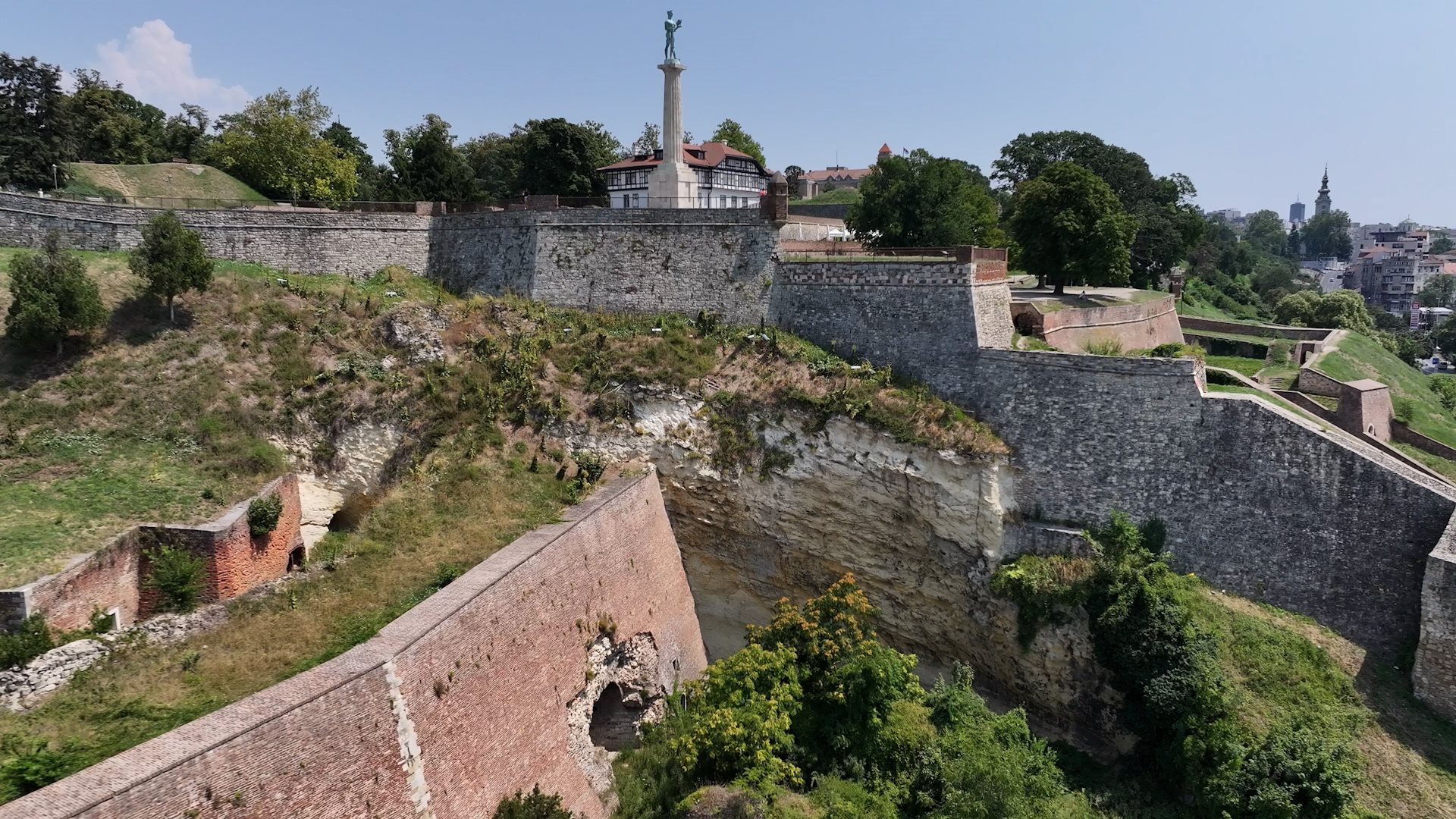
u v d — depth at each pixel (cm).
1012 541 3762
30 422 3400
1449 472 4431
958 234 5319
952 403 4084
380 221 5456
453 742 2389
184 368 3894
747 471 4081
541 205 5462
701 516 4191
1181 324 7225
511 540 3212
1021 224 5497
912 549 3941
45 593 2448
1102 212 5291
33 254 4059
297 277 4956
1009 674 3731
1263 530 3438
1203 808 2870
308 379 4072
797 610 3466
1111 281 5853
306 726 1980
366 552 3122
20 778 1866
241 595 2753
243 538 3136
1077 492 3750
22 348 3678
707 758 2925
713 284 4841
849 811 2723
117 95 8175
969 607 3838
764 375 4272
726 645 4447
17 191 5300
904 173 5362
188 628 2545
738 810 2642
